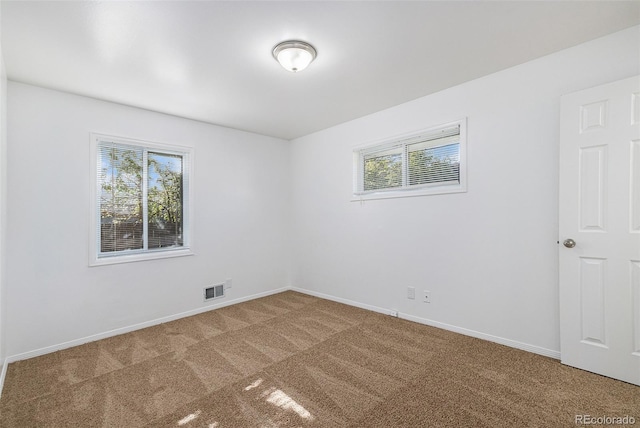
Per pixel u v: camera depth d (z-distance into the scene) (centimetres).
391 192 342
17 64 224
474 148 272
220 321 331
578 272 213
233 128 403
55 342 266
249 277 416
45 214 263
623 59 202
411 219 321
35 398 194
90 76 246
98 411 181
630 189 193
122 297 305
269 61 229
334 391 197
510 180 252
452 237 288
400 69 248
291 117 362
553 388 194
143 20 178
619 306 197
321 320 328
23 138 253
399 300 333
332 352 252
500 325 260
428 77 264
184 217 361
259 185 430
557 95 228
